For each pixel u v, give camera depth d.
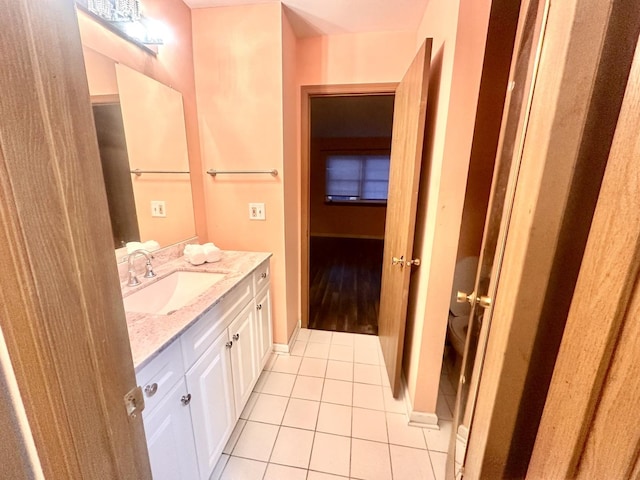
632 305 0.31
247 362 1.55
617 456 0.33
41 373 0.36
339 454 1.37
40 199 0.34
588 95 0.37
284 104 1.78
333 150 5.85
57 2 0.35
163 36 1.51
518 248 0.46
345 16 1.75
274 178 1.87
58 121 0.36
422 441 1.44
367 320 2.71
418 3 1.60
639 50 0.30
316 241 5.93
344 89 2.04
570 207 0.41
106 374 0.45
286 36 1.76
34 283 0.34
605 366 0.34
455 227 1.29
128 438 0.50
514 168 0.52
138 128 1.39
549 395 0.43
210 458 1.18
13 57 0.31
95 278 0.42
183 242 1.75
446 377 1.90
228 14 1.69
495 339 0.52
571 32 0.37
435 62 1.41
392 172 2.04
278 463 1.32
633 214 0.31
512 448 0.52
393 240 1.89
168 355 0.90
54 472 0.39
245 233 1.98
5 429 0.36
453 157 1.22
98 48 1.16
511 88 0.63
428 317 1.40
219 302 1.20
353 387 1.81
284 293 2.04
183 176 1.74
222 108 1.81
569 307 0.43
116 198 1.28
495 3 1.20
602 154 0.38
